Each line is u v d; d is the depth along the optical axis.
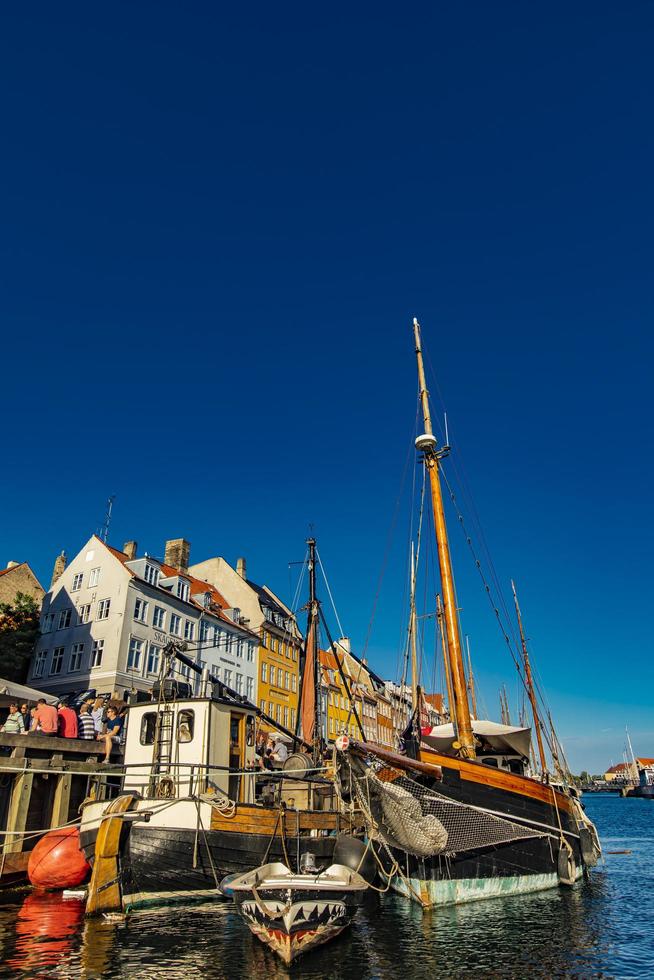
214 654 46.19
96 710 23.55
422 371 21.44
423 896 14.64
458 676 17.44
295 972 10.72
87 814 15.38
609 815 73.19
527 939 13.05
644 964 11.59
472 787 15.33
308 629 26.78
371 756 14.20
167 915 14.19
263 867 13.45
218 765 16.89
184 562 49.56
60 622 41.56
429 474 20.42
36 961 11.05
